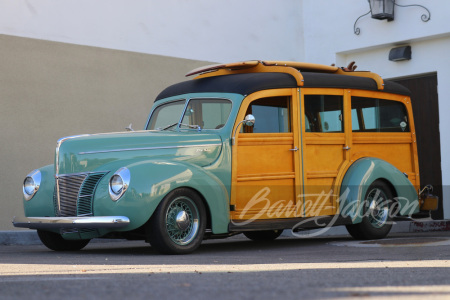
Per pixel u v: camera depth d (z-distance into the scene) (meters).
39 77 12.23
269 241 10.89
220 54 14.64
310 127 9.48
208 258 7.31
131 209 7.58
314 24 15.98
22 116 12.02
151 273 5.33
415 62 14.59
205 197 8.12
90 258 7.43
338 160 9.84
